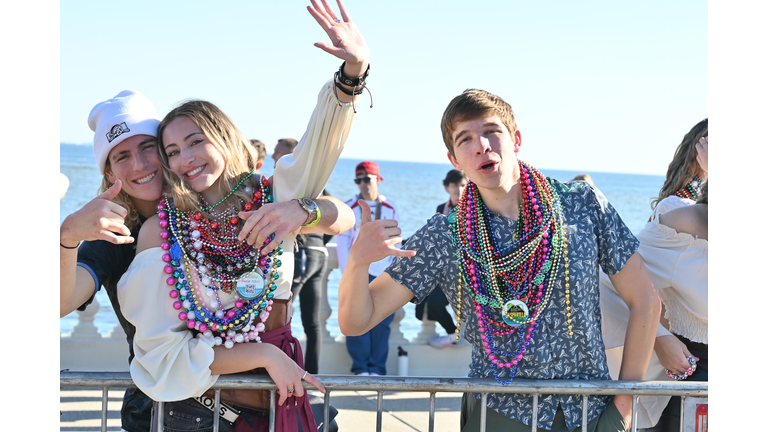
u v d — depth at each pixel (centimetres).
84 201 3891
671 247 272
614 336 277
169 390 197
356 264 209
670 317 280
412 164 14312
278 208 205
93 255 208
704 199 274
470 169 215
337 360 564
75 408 420
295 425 210
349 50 204
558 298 217
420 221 3966
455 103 219
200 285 204
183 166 209
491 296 218
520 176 226
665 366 267
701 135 293
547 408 217
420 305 571
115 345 517
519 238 220
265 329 215
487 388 212
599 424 221
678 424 264
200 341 199
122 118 214
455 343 570
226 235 212
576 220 222
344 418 424
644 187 10944
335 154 223
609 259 224
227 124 220
